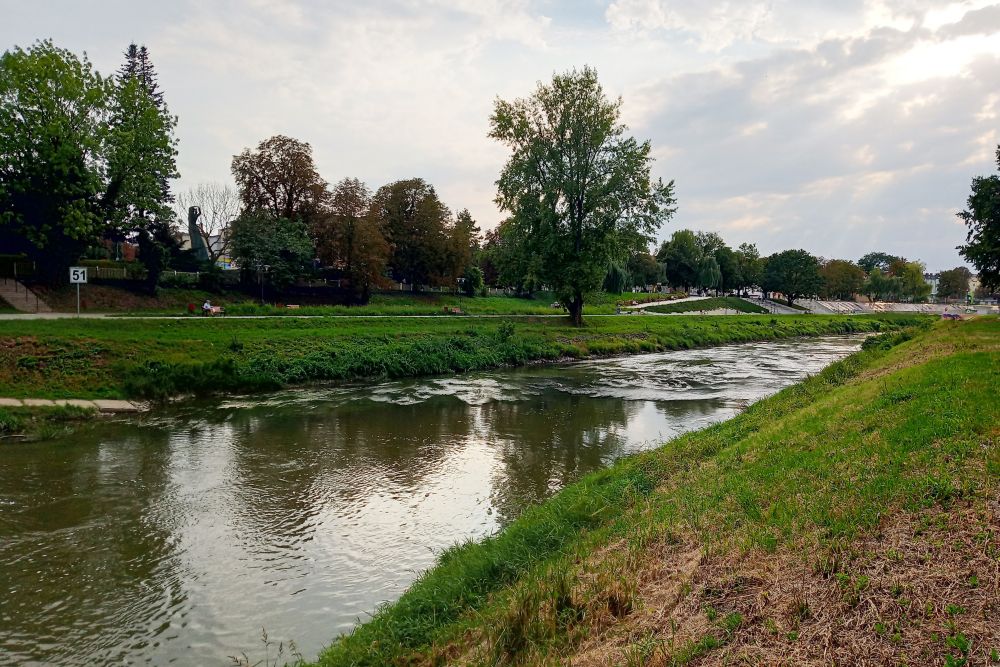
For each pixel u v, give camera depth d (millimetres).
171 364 23750
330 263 65312
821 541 5621
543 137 44719
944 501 5762
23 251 43906
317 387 26453
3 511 11320
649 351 44750
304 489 12797
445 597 7301
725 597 5270
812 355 42281
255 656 7062
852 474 7043
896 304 133750
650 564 6418
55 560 9375
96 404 20125
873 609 4512
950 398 9008
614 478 11336
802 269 109938
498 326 43125
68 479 13195
